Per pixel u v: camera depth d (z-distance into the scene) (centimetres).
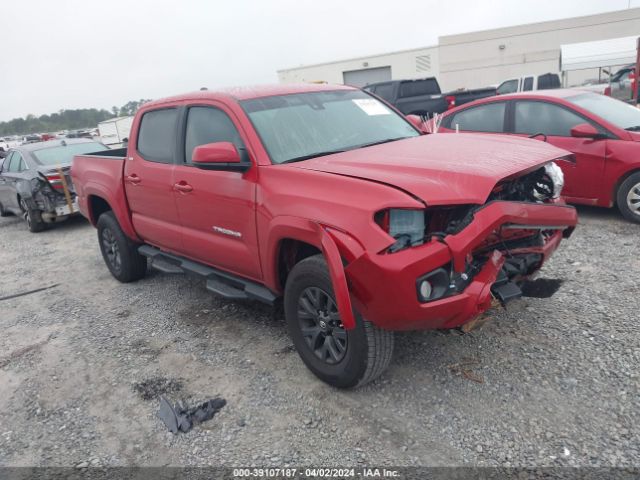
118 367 412
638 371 320
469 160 327
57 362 434
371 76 3994
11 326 527
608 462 255
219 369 388
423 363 357
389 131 441
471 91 1487
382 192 289
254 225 362
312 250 359
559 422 286
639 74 1265
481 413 301
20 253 855
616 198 622
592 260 504
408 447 283
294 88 447
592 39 3619
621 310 395
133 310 527
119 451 312
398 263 275
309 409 326
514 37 3744
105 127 3094
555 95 672
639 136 592
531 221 311
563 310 406
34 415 361
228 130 399
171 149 458
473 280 298
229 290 416
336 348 334
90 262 739
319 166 342
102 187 557
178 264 485
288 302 350
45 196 958
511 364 344
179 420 329
